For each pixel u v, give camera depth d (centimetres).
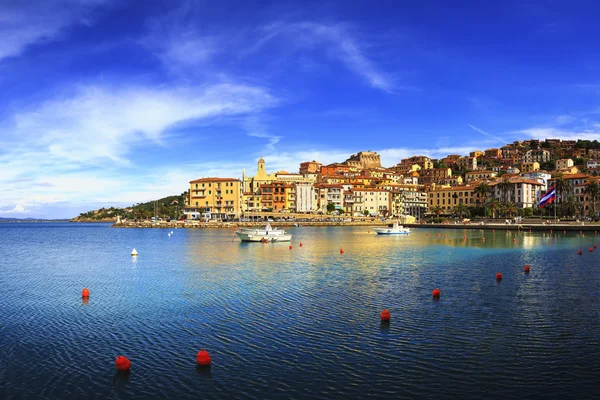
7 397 1820
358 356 2206
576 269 4997
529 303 3262
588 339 2436
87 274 4909
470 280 4269
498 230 15800
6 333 2616
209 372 2034
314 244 9262
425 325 2702
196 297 3522
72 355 2255
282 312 3019
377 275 4612
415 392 1838
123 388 1892
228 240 10950
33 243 10856
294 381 1938
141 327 2706
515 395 1816
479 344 2366
